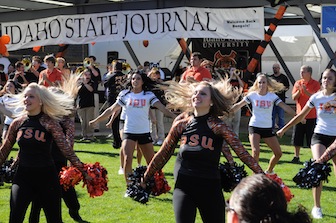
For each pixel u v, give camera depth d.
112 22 13.74
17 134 4.59
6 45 15.18
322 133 6.16
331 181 8.20
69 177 4.77
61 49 15.59
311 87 9.55
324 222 5.95
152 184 4.55
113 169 9.13
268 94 7.62
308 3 11.79
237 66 18.69
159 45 23.64
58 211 4.63
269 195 1.94
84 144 12.13
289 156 10.48
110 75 10.99
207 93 4.14
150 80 7.04
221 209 4.07
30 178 4.52
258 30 12.30
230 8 12.59
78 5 14.28
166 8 13.23
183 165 4.15
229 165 4.44
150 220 6.14
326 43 11.91
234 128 12.30
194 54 10.43
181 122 4.27
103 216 6.29
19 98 4.70
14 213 4.45
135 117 6.95
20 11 15.16
